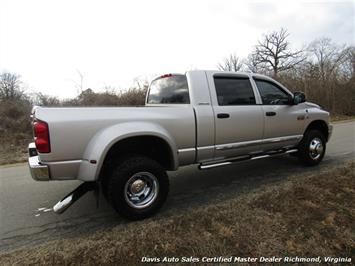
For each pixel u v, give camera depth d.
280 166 5.08
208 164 3.68
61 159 2.64
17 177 5.20
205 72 3.70
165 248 2.38
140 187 2.99
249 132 3.97
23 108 12.84
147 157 3.13
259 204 3.20
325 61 26.27
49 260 2.26
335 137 8.52
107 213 3.29
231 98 3.85
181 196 3.73
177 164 3.34
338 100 20.58
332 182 3.82
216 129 3.60
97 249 2.38
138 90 15.15
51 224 3.03
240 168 5.07
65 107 2.71
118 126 2.88
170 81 4.01
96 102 14.34
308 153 4.86
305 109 4.84
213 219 2.86
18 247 2.53
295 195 3.40
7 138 10.14
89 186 3.05
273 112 4.26
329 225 2.69
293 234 2.54
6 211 3.46
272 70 35.84
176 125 3.26
